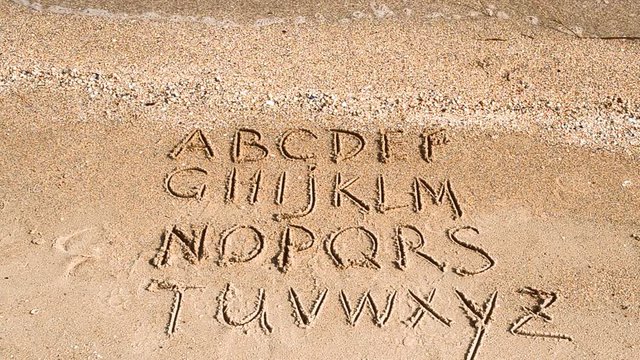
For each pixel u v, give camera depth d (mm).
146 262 1627
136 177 1797
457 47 2189
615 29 2307
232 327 1521
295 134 1914
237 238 1677
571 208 1774
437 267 1640
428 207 1759
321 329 1521
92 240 1661
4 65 2045
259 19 2264
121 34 2176
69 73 2037
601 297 1598
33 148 1848
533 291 1602
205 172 1817
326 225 1711
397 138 1913
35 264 1611
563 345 1512
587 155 1901
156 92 2000
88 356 1461
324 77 2061
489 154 1886
